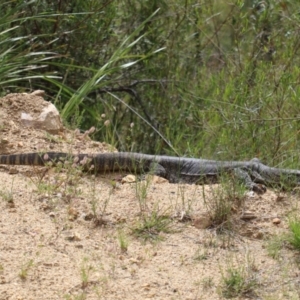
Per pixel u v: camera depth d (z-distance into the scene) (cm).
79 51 2038
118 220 1055
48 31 1948
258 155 1636
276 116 1677
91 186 1183
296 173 1308
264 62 1845
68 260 934
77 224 1035
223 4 2144
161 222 1054
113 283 887
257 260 970
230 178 1255
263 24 1984
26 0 1914
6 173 1223
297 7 1925
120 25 2130
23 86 1920
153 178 1273
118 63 2108
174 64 2145
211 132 1742
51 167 1238
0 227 999
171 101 2111
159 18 2092
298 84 1731
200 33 2139
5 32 1700
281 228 1066
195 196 1159
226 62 2009
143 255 966
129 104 2211
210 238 1026
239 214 1095
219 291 882
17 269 901
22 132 1392
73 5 1966
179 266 944
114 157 1308
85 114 2067
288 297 878
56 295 852
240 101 1733
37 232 998
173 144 1934
